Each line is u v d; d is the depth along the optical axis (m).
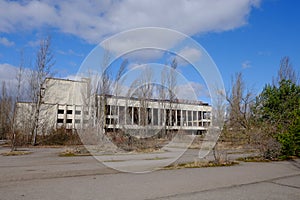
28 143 23.20
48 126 26.58
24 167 9.34
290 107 14.43
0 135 31.88
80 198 4.89
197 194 5.25
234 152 14.06
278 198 4.95
